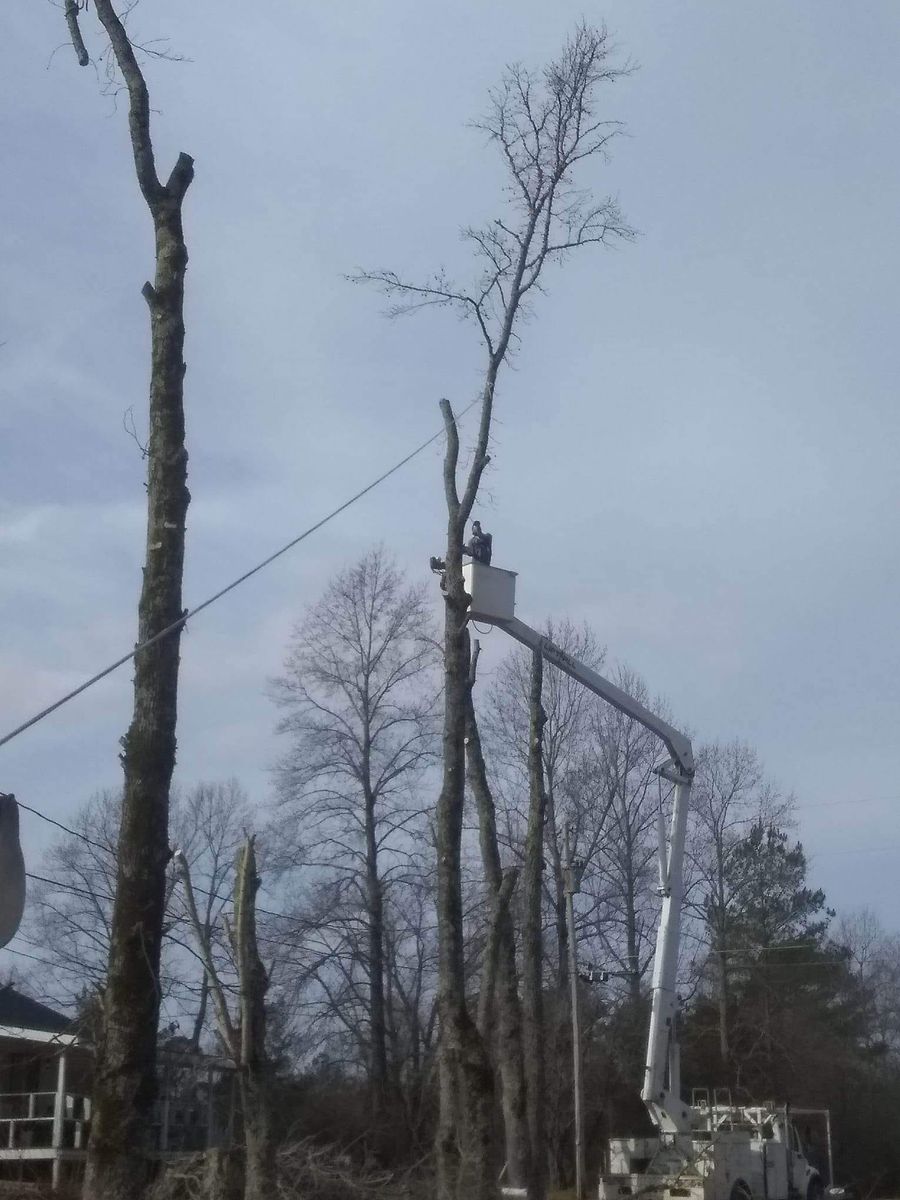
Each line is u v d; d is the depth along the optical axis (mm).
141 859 8977
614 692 21234
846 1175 40438
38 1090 29188
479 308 13344
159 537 9711
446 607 12273
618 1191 22578
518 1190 13586
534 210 13656
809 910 48531
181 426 10047
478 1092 10500
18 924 7012
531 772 18500
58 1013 34031
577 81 13789
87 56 10828
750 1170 22984
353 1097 32906
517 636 19078
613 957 38844
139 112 10617
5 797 7133
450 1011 10750
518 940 24875
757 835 47812
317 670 38375
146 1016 8664
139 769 9148
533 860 17969
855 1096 42594
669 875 22203
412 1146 29672
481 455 12664
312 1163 13828
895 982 58969
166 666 9406
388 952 35469
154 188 10492
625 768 41062
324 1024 33531
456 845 11297
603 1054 35906
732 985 45188
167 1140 22625
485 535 15969
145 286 10305
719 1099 40594
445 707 11898
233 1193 9219
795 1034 43312
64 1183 19359
